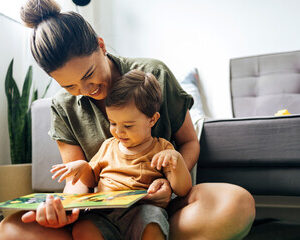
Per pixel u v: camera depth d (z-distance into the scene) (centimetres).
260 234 113
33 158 149
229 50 246
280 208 148
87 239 69
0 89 189
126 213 73
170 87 103
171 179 81
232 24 246
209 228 73
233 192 77
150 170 85
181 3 255
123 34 265
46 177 146
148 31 261
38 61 77
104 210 77
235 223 73
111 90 85
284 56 224
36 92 194
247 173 130
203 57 251
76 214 66
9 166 161
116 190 84
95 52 80
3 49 192
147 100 86
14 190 160
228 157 132
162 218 70
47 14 79
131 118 83
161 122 101
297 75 217
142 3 263
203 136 135
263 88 220
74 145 107
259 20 241
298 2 233
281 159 125
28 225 69
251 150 129
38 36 76
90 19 260
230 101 242
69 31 74
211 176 135
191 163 97
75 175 85
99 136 104
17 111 181
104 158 92
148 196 76
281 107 209
